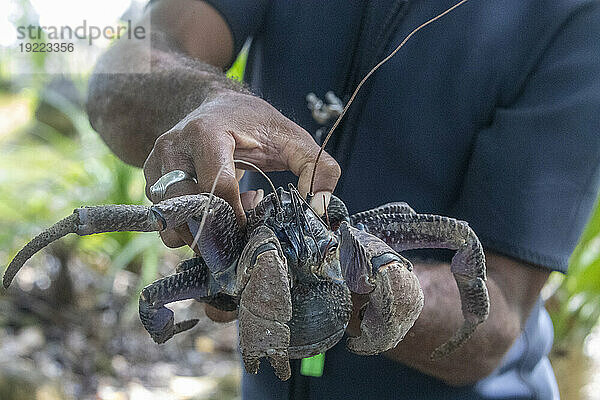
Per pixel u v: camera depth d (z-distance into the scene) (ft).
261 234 2.52
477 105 3.10
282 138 2.72
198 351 6.77
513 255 2.98
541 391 3.34
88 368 6.14
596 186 3.05
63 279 6.73
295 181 3.20
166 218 2.51
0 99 10.59
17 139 9.12
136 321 6.72
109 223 2.48
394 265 2.51
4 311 6.53
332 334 2.62
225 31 3.27
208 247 2.60
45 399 4.91
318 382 3.23
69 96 9.27
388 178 3.17
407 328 2.54
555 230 2.99
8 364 5.05
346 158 3.18
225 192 2.60
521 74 3.08
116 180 6.61
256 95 3.01
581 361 5.34
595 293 5.15
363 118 3.16
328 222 2.68
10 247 6.43
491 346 2.97
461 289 2.74
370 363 3.19
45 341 6.32
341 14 3.19
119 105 3.07
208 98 2.86
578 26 3.03
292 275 2.61
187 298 2.67
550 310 5.25
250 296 2.47
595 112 2.98
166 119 2.98
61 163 6.86
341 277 2.63
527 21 3.06
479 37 3.07
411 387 3.19
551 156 2.98
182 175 2.63
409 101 3.12
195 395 6.04
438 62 3.10
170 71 3.02
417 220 2.69
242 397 3.50
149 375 6.24
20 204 6.42
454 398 3.20
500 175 3.00
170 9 3.26
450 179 3.16
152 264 6.37
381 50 3.13
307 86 3.23
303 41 3.23
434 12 3.09
